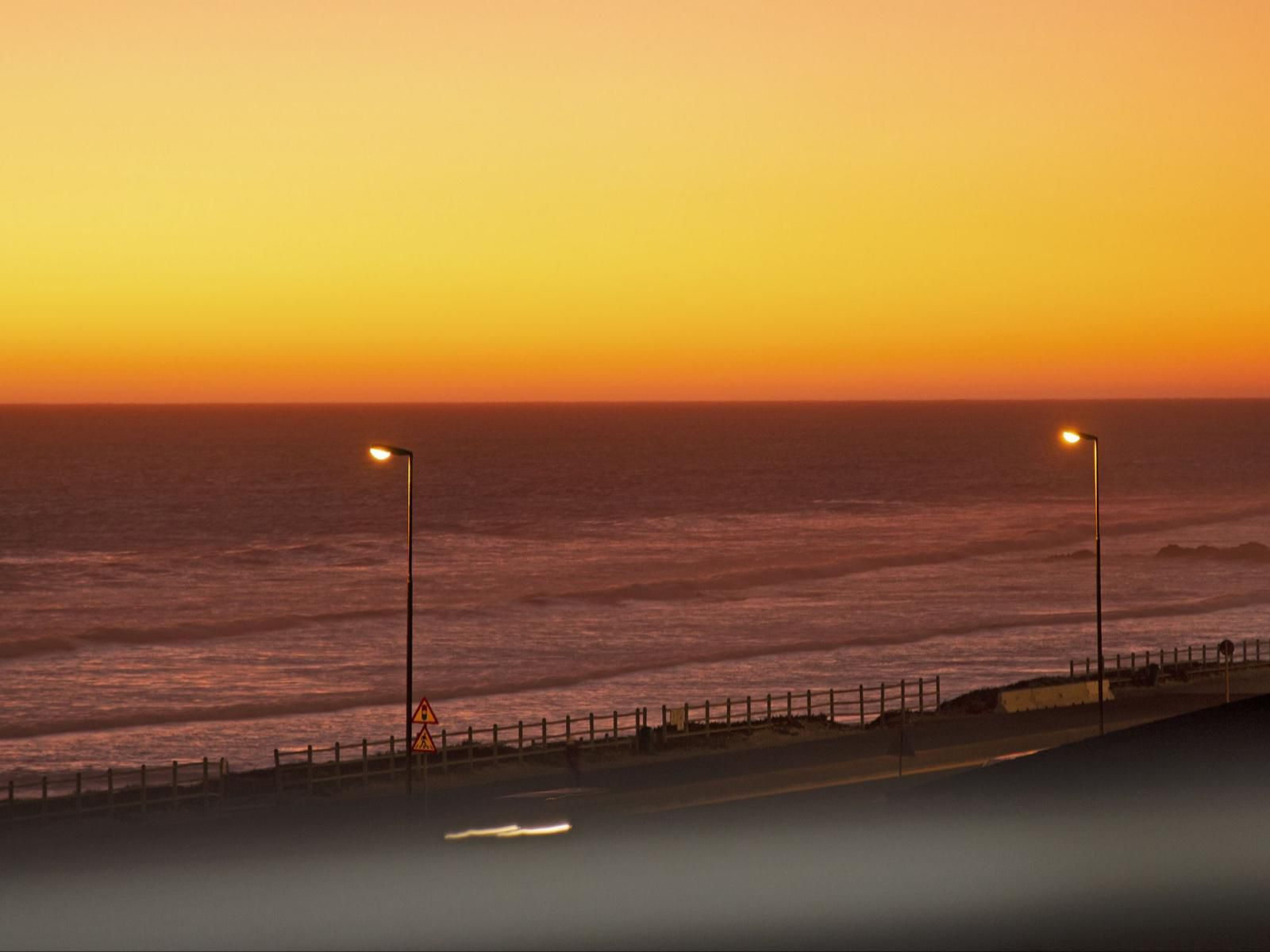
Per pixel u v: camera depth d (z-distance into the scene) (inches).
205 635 4045.3
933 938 1030.4
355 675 3454.7
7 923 1151.6
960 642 3858.3
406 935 1088.8
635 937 1057.5
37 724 2785.4
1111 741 1113.4
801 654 3656.5
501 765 2006.6
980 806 1066.7
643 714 2456.9
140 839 1542.8
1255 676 2790.4
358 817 1660.9
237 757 2511.1
